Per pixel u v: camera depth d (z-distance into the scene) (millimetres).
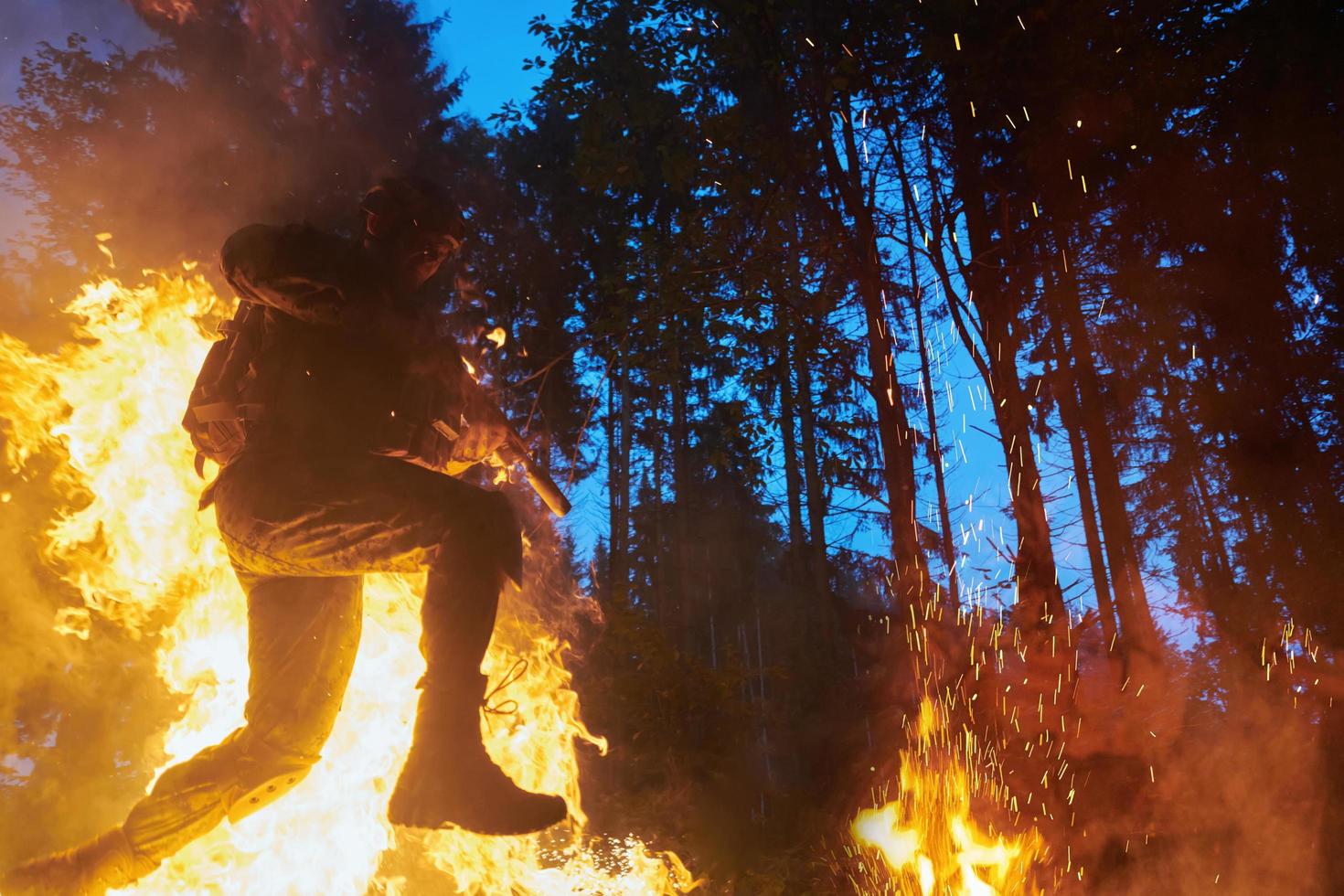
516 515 3053
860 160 10273
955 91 9664
